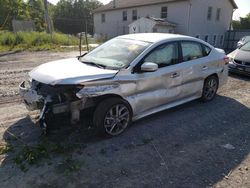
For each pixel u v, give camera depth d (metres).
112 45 5.17
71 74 3.98
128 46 4.90
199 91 5.96
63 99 3.87
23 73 9.01
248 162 3.75
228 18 32.53
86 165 3.51
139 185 3.15
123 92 4.30
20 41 18.73
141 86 4.53
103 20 38.03
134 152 3.90
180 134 4.57
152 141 4.27
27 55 14.09
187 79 5.45
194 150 4.04
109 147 4.01
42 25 42.03
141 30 26.94
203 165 3.63
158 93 4.88
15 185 3.06
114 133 4.33
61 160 3.60
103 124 4.14
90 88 3.90
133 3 32.72
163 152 3.94
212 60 6.09
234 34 32.09
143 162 3.65
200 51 5.89
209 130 4.79
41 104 3.96
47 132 4.01
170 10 28.31
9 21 41.28
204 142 4.31
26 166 3.42
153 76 4.67
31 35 20.08
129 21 33.41
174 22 28.16
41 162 3.52
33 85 4.12
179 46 5.30
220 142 4.34
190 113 5.60
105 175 3.32
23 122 4.71
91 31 55.06
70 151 3.82
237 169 3.56
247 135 4.64
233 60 9.34
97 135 4.30
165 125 4.91
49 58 13.08
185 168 3.54
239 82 8.59
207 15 29.11
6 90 6.73
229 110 5.89
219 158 3.83
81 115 4.19
